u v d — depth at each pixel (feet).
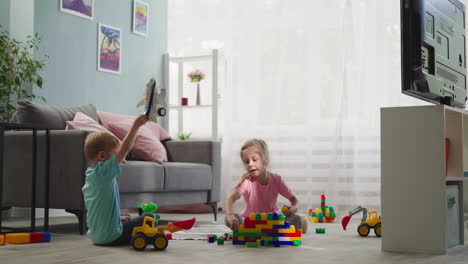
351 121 16.03
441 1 9.55
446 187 8.28
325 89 16.39
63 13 14.75
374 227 10.18
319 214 13.88
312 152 16.42
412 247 8.03
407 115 8.21
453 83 10.07
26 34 14.24
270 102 17.02
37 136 10.82
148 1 17.70
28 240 8.78
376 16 15.99
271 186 9.56
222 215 15.48
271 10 17.16
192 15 18.54
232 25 17.62
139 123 8.11
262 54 17.20
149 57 17.71
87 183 8.38
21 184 10.96
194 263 6.71
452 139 8.75
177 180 12.46
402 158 8.20
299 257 7.29
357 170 15.97
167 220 13.46
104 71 15.99
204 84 18.37
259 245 8.55
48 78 14.30
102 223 8.24
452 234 8.70
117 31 16.44
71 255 7.39
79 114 12.18
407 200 8.12
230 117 17.46
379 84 15.92
